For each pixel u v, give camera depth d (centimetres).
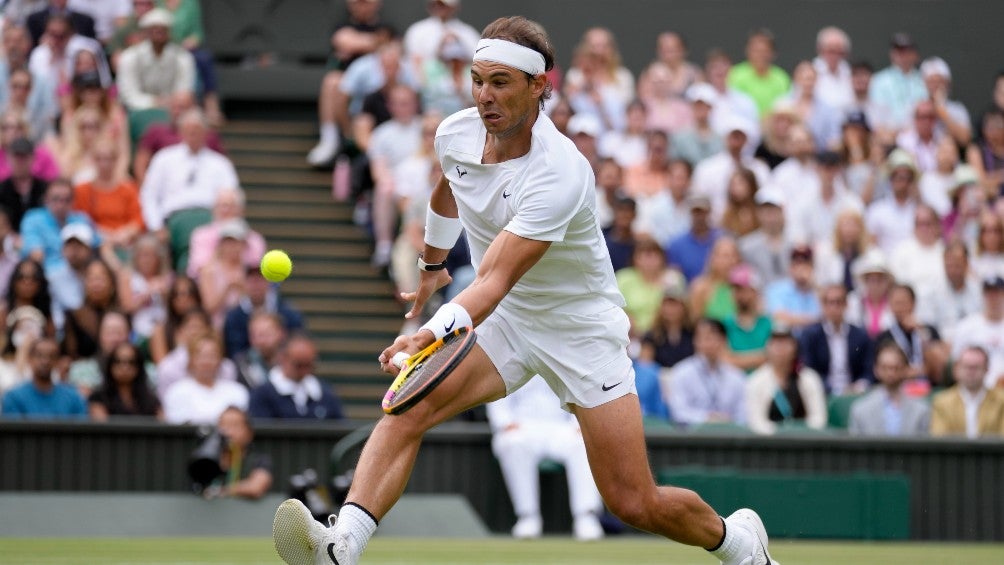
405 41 3350
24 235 2503
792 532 2266
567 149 945
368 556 1792
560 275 973
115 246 2689
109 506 2103
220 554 1748
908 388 2547
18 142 2592
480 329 995
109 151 2712
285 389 2284
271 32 3644
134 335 2497
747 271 2633
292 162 3253
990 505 2347
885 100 3369
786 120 3047
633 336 2545
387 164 2955
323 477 2223
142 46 3066
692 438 2284
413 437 959
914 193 3008
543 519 2275
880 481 2300
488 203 963
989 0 3759
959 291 2814
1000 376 2570
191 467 2122
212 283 2534
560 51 3619
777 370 2414
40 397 2209
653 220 2862
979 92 3759
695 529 1020
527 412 2261
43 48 2939
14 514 2073
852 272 2845
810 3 3706
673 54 3306
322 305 2919
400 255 2781
